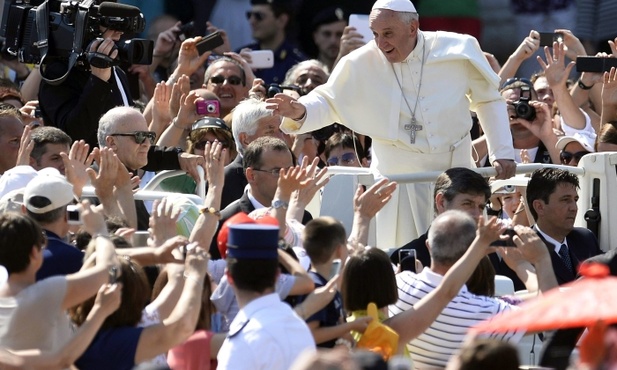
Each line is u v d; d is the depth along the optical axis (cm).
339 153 3591
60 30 3128
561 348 2230
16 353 1897
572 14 4819
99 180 2491
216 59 3931
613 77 3644
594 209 3036
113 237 2183
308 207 3017
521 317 1636
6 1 3912
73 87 3141
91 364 1983
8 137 2930
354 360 1484
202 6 4703
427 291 2325
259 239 2000
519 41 4831
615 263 2395
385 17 2881
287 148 2703
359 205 2509
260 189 2670
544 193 2884
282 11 4672
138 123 2883
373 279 2212
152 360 2017
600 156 3027
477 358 1623
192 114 3344
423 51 2956
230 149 3225
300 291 2108
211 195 2550
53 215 2195
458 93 2970
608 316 1580
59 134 2838
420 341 2331
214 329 2262
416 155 2966
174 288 2122
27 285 2003
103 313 1905
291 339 1980
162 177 2909
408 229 2944
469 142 3016
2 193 2561
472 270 2191
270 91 3600
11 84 3638
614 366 1544
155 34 4709
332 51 4681
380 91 2956
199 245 2144
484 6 4841
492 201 3266
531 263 2414
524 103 3712
